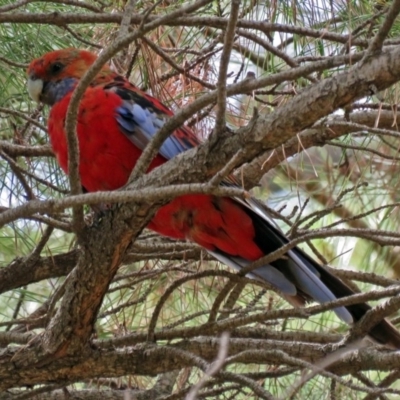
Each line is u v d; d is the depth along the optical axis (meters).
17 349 5.31
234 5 3.98
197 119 6.55
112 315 6.92
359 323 5.25
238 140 4.43
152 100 6.01
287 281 5.64
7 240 7.40
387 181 7.69
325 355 5.25
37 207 4.16
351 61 4.41
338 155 8.09
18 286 6.30
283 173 8.09
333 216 7.96
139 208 4.70
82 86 4.38
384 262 7.75
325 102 4.15
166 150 5.72
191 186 3.93
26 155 6.19
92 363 5.31
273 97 6.79
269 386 6.48
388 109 5.83
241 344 5.25
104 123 5.72
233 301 5.82
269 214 6.30
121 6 6.35
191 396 3.46
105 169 5.82
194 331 5.27
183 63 6.64
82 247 4.89
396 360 5.15
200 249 6.46
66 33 6.78
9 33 6.63
